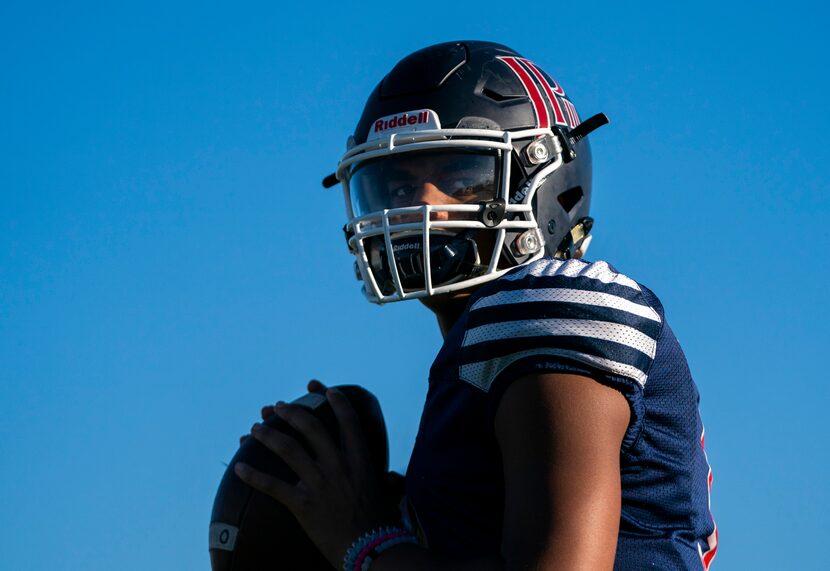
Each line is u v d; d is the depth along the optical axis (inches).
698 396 96.0
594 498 75.9
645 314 87.1
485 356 84.5
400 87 120.0
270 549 97.8
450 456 88.0
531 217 114.3
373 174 118.0
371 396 109.2
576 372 80.2
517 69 121.5
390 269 111.0
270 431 99.5
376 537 89.3
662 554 86.1
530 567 73.8
